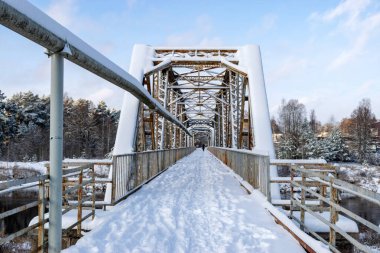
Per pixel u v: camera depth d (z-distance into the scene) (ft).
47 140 187.11
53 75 11.98
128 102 39.75
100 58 14.88
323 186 20.51
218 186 31.53
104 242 13.71
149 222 17.19
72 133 200.23
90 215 18.35
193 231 15.56
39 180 11.68
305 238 12.84
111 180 22.07
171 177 39.78
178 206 21.47
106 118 244.63
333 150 165.07
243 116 55.26
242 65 51.19
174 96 93.61
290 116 233.35
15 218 57.41
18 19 8.90
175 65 53.57
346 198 76.79
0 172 120.06
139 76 47.57
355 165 141.59
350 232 18.94
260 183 24.31
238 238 14.40
